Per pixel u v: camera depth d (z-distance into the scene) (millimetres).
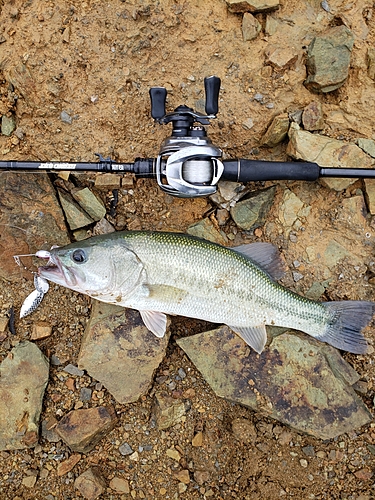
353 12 504
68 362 517
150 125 504
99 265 455
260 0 488
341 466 510
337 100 509
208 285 467
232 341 496
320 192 516
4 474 500
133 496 505
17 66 489
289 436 509
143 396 513
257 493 508
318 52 485
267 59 498
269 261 496
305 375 492
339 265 517
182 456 510
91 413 498
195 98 504
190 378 519
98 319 494
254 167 458
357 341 488
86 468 508
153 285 461
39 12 488
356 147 495
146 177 461
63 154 506
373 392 515
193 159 424
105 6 490
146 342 493
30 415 492
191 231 511
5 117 502
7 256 507
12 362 499
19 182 500
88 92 497
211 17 497
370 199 506
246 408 516
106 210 515
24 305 498
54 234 507
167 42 498
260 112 505
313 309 482
